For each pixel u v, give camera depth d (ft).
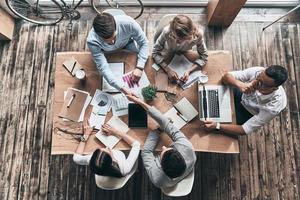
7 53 10.68
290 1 11.10
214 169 9.76
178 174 6.59
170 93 7.77
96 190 9.59
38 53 10.69
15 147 9.93
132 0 11.06
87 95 7.73
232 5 9.53
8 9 10.19
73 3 10.32
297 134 10.04
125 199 9.53
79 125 7.58
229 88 7.76
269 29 10.99
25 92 10.38
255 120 7.59
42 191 9.60
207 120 7.54
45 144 9.96
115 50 8.06
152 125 7.58
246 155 9.87
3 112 10.21
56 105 7.68
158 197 9.53
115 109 7.68
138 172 9.66
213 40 10.85
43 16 11.03
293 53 10.76
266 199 9.57
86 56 8.00
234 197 9.59
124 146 7.54
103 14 6.88
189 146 7.09
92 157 6.64
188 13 11.17
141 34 7.93
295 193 9.61
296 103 10.28
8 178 9.69
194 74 7.89
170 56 8.04
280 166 9.80
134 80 7.80
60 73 7.86
